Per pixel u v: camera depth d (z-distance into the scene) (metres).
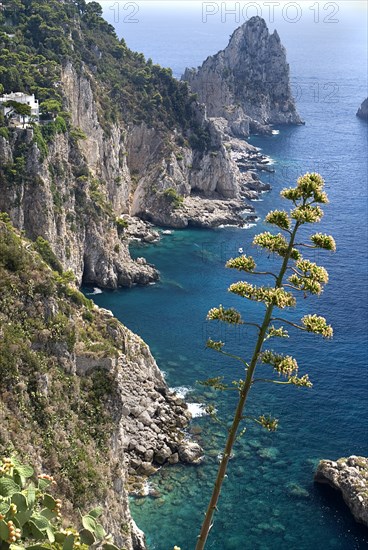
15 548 18.23
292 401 100.62
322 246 22.80
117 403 72.44
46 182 126.81
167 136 197.88
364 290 142.50
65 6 199.75
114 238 144.75
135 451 85.75
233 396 100.75
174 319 126.50
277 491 81.69
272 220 23.11
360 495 77.75
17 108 129.88
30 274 69.69
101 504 63.69
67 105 154.00
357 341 120.75
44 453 61.06
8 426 59.12
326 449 90.25
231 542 73.94
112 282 140.25
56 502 20.72
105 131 175.12
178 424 92.62
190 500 79.31
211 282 143.88
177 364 109.62
